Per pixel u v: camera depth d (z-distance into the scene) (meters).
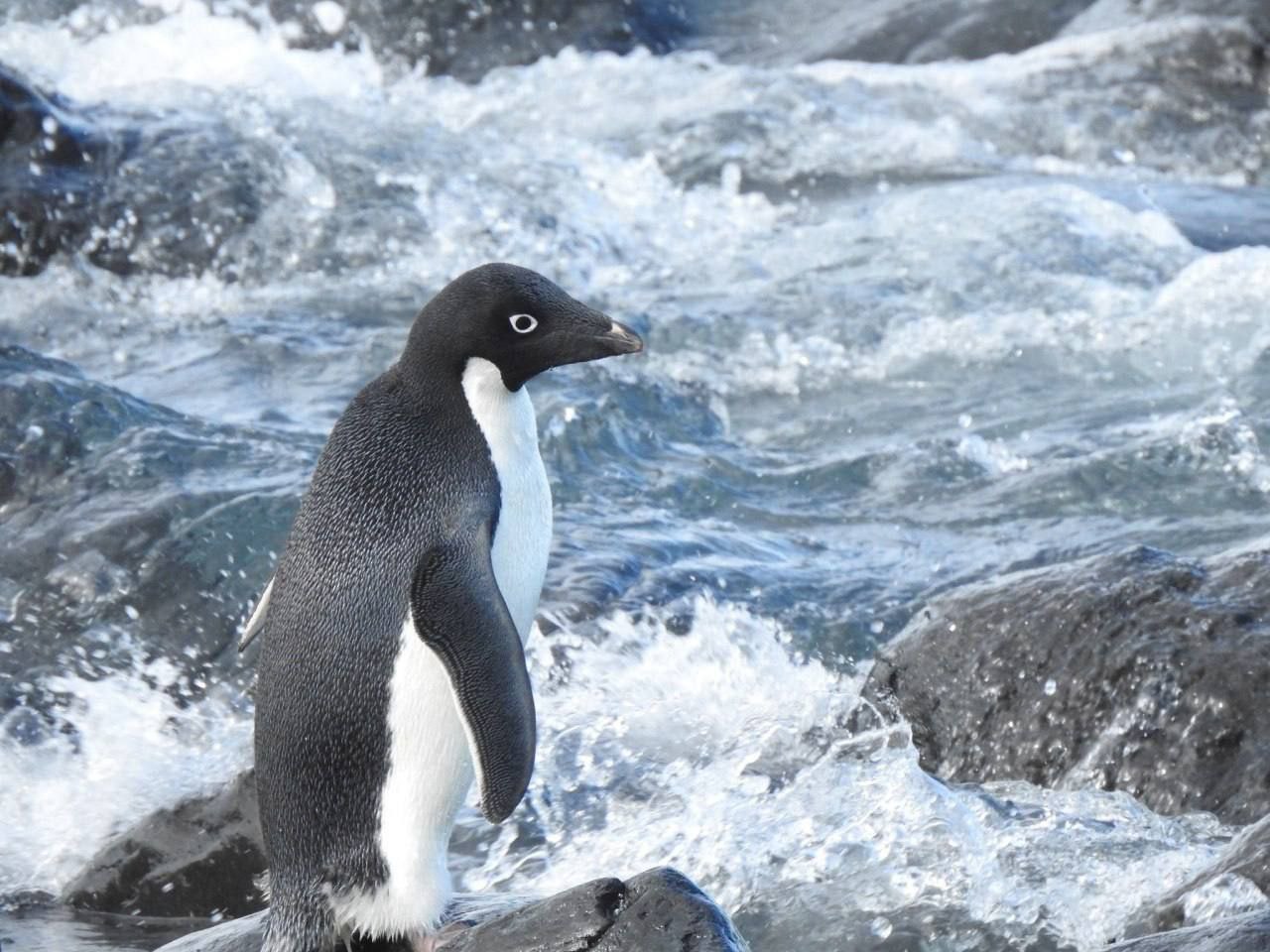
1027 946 11.67
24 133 31.47
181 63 43.59
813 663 17.44
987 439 23.80
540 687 16.72
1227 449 22.27
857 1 49.09
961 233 31.70
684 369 26.50
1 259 30.28
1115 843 12.89
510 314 10.30
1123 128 39.81
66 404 21.02
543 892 12.69
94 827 15.28
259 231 31.73
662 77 44.03
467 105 42.31
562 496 21.45
